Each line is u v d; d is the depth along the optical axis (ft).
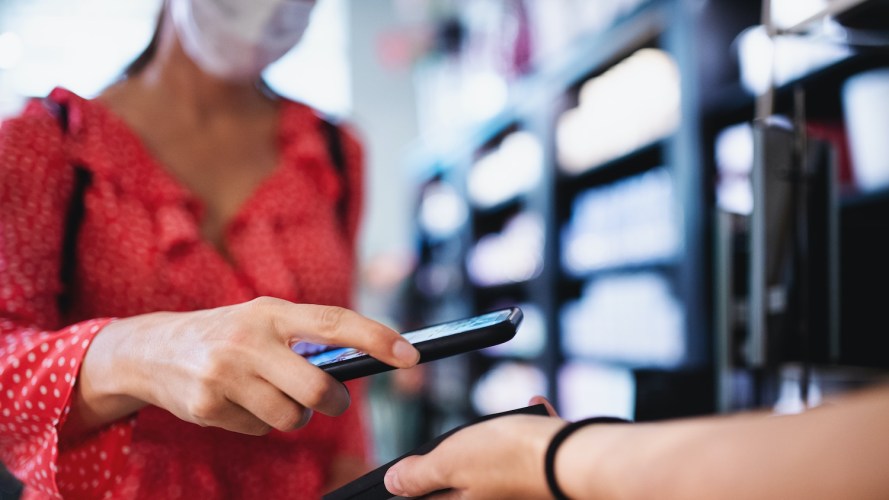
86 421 2.34
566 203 10.66
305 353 2.57
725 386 3.63
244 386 1.90
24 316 2.67
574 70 9.88
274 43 3.13
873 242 5.54
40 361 2.27
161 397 2.07
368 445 4.14
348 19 19.39
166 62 3.30
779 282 3.08
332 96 19.39
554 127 10.66
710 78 7.15
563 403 10.42
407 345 1.84
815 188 3.27
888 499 0.99
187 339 1.99
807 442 1.07
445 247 16.62
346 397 1.92
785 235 3.09
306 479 3.19
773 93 3.09
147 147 3.22
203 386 1.90
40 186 2.79
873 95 5.34
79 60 14.87
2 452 2.52
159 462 2.88
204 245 3.14
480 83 13.70
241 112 3.55
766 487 1.09
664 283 8.28
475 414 13.89
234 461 3.10
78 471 2.37
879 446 1.00
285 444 3.22
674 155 7.51
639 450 1.29
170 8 3.28
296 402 1.92
